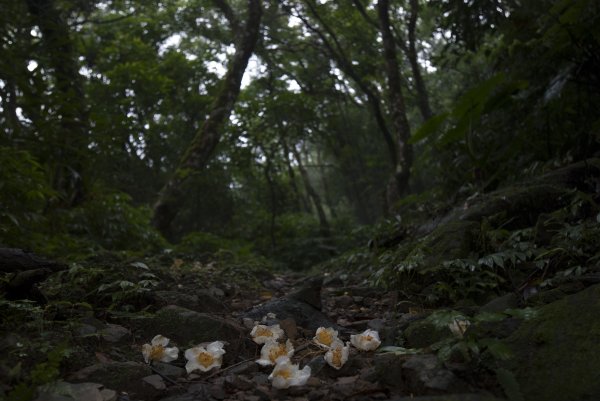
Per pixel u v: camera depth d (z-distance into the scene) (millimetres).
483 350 2152
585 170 4812
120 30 18344
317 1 16703
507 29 6465
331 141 22375
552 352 1998
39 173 5457
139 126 15859
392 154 14602
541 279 3203
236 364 2602
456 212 5238
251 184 20938
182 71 18812
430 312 3008
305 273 7594
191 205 17562
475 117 5828
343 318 3695
